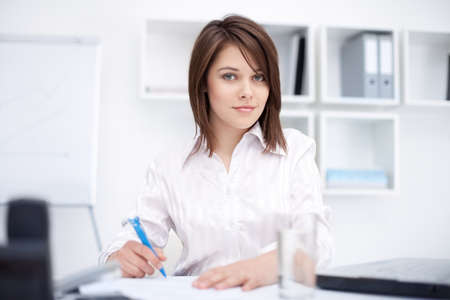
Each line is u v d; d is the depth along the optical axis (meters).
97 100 2.26
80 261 2.34
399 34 2.48
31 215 0.47
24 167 2.19
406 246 2.53
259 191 1.16
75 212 2.35
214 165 1.19
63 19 2.39
